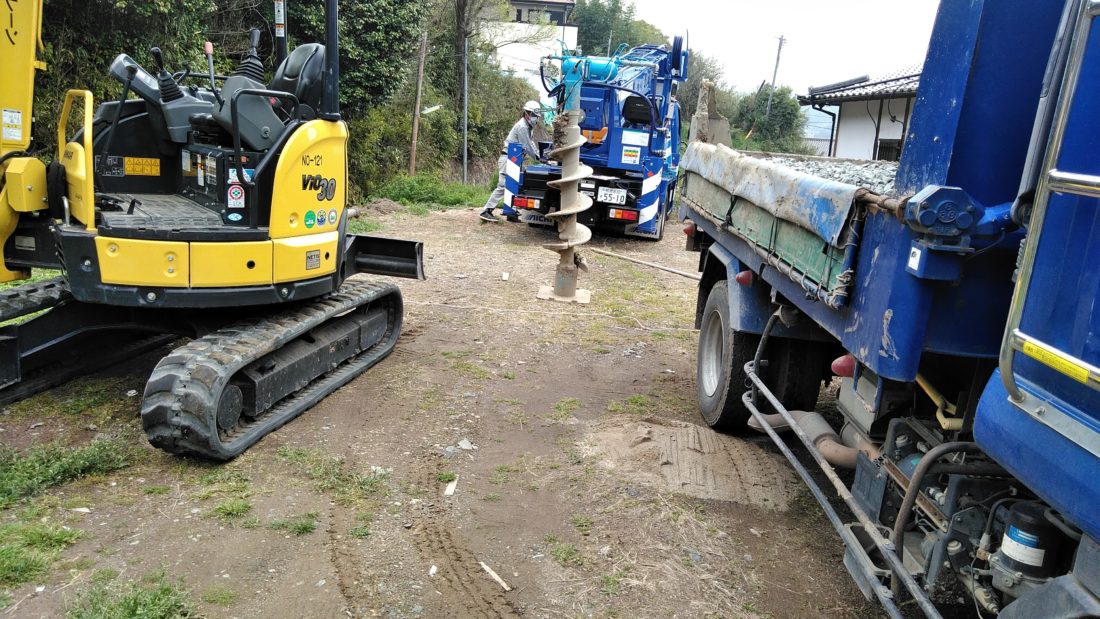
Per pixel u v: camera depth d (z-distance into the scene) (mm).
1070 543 2256
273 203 4734
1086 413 1881
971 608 2775
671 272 10711
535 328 7785
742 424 5320
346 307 5730
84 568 3391
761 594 3531
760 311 4797
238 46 14461
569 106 11875
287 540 3727
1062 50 2113
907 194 2795
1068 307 1938
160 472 4328
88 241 4332
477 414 5477
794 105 37812
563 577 3574
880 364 2836
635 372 6707
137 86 5605
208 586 3324
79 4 10000
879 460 3193
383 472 4469
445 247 11750
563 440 5117
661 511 4160
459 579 3516
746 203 4844
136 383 5609
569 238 8703
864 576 3062
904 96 14812
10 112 4859
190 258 4473
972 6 2502
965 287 2684
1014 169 2584
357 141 17547
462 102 24688
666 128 13562
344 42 16000
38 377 5414
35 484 3992
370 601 3305
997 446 2191
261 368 4871
